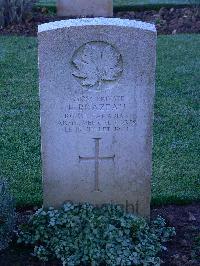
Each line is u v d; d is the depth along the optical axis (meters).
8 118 3.17
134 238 2.10
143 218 2.21
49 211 2.15
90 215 2.12
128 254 2.04
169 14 5.14
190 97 3.47
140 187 2.20
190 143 2.91
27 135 2.97
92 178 2.18
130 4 5.35
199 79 3.76
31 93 3.52
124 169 2.17
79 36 1.97
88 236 2.06
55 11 5.25
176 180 2.58
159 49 4.32
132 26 1.97
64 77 2.02
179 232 2.24
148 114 2.09
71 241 2.07
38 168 2.66
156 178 2.59
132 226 2.11
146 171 2.18
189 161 2.74
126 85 2.05
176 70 3.91
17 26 4.82
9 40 4.50
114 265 2.01
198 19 4.99
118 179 2.19
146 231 2.14
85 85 2.04
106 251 2.03
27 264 2.08
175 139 2.95
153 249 2.08
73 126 2.09
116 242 2.05
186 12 5.13
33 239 2.13
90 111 2.08
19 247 2.15
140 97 2.06
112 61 2.01
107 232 2.06
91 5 5.12
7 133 2.99
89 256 2.03
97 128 2.10
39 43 1.97
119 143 2.13
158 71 3.89
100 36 1.98
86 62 2.01
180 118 3.19
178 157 2.78
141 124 2.11
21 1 4.83
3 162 2.71
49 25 1.98
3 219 2.06
